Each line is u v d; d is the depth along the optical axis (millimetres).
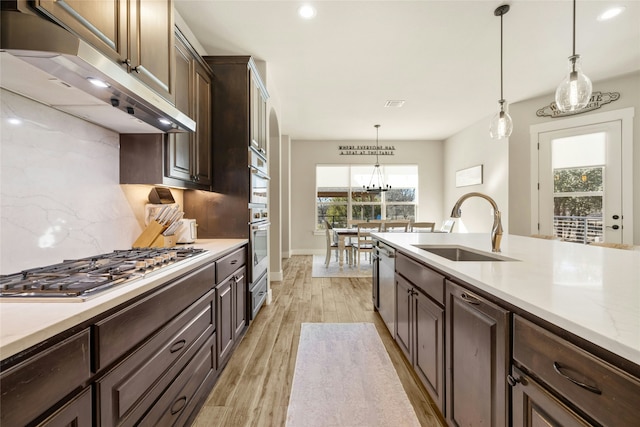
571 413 701
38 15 896
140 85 1247
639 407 547
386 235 2844
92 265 1254
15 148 1172
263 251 3229
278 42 2900
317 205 7449
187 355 1428
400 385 1863
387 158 7363
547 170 4391
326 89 4125
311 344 2430
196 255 1653
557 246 2012
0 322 699
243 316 2535
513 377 923
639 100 3682
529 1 2328
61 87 1125
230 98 2674
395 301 2309
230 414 1604
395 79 3787
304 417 1581
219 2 2309
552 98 4344
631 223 3748
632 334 607
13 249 1161
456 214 1929
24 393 628
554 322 736
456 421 1315
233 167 2660
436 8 2406
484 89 4125
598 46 3006
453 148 6793
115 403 906
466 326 1218
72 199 1450
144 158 1805
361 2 2328
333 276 4891
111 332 890
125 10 1293
